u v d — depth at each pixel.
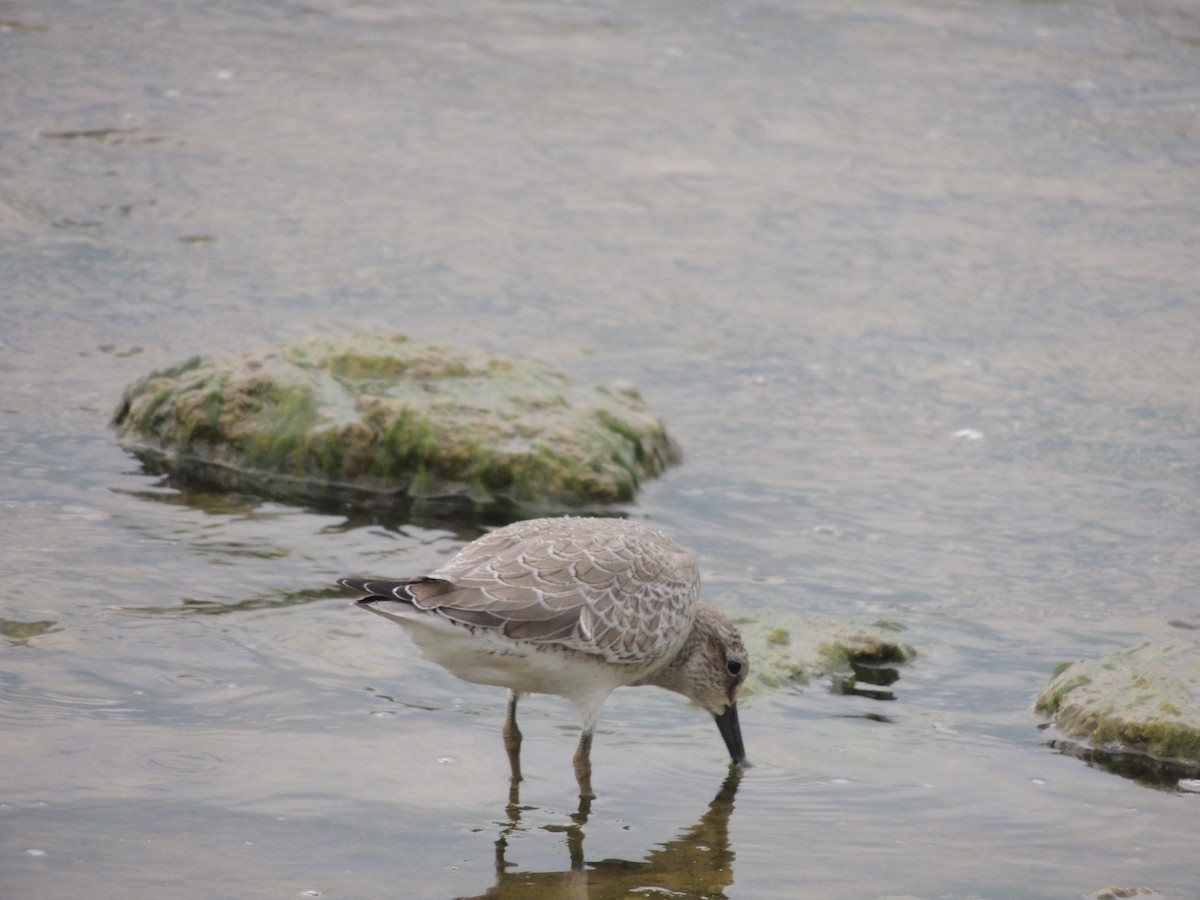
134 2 27.31
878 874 8.50
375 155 22.67
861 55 26.80
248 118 23.47
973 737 10.30
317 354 14.97
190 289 18.25
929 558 13.29
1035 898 8.24
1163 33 27.80
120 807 8.59
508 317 18.41
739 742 10.09
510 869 8.39
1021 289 19.77
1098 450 15.70
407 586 9.08
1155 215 21.81
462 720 10.25
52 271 18.36
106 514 13.01
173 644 10.73
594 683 9.66
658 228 21.17
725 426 16.17
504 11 28.06
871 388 17.19
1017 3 29.00
